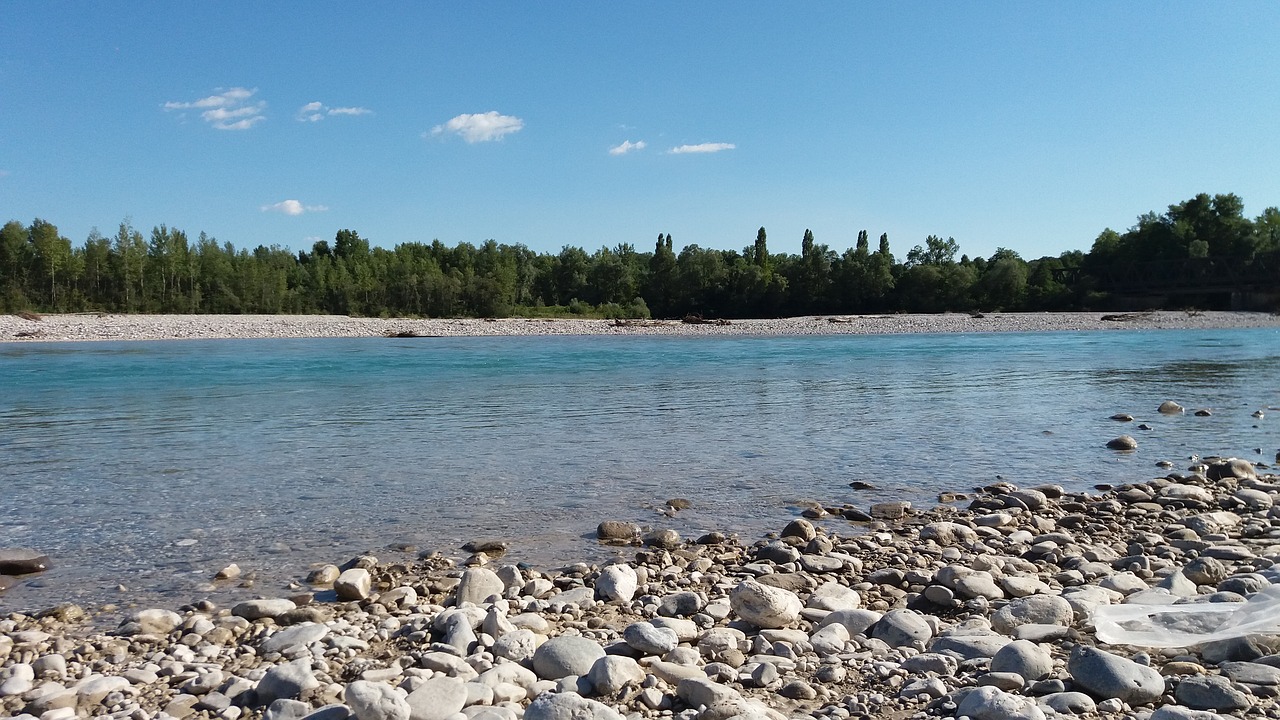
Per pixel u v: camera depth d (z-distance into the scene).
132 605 5.79
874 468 10.79
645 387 20.94
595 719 3.56
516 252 116.69
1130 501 8.97
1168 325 62.56
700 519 8.29
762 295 98.50
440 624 5.04
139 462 10.95
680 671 4.24
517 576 6.17
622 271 104.25
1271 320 67.25
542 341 46.09
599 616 5.46
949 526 7.68
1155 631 4.50
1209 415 15.52
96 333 46.16
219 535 7.57
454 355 33.69
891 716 3.75
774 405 17.16
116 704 4.03
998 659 4.23
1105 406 16.94
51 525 7.84
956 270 96.88
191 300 80.19
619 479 10.05
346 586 5.83
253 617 5.44
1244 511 8.48
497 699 3.93
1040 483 9.98
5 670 4.43
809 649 4.73
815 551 7.07
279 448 12.05
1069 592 5.54
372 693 3.65
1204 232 94.31
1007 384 21.48
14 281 75.31
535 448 12.12
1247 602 4.77
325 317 71.12
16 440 12.66
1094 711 3.59
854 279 97.88
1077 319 70.62
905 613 5.08
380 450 11.91
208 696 4.06
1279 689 3.69
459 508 8.62
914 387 20.81
